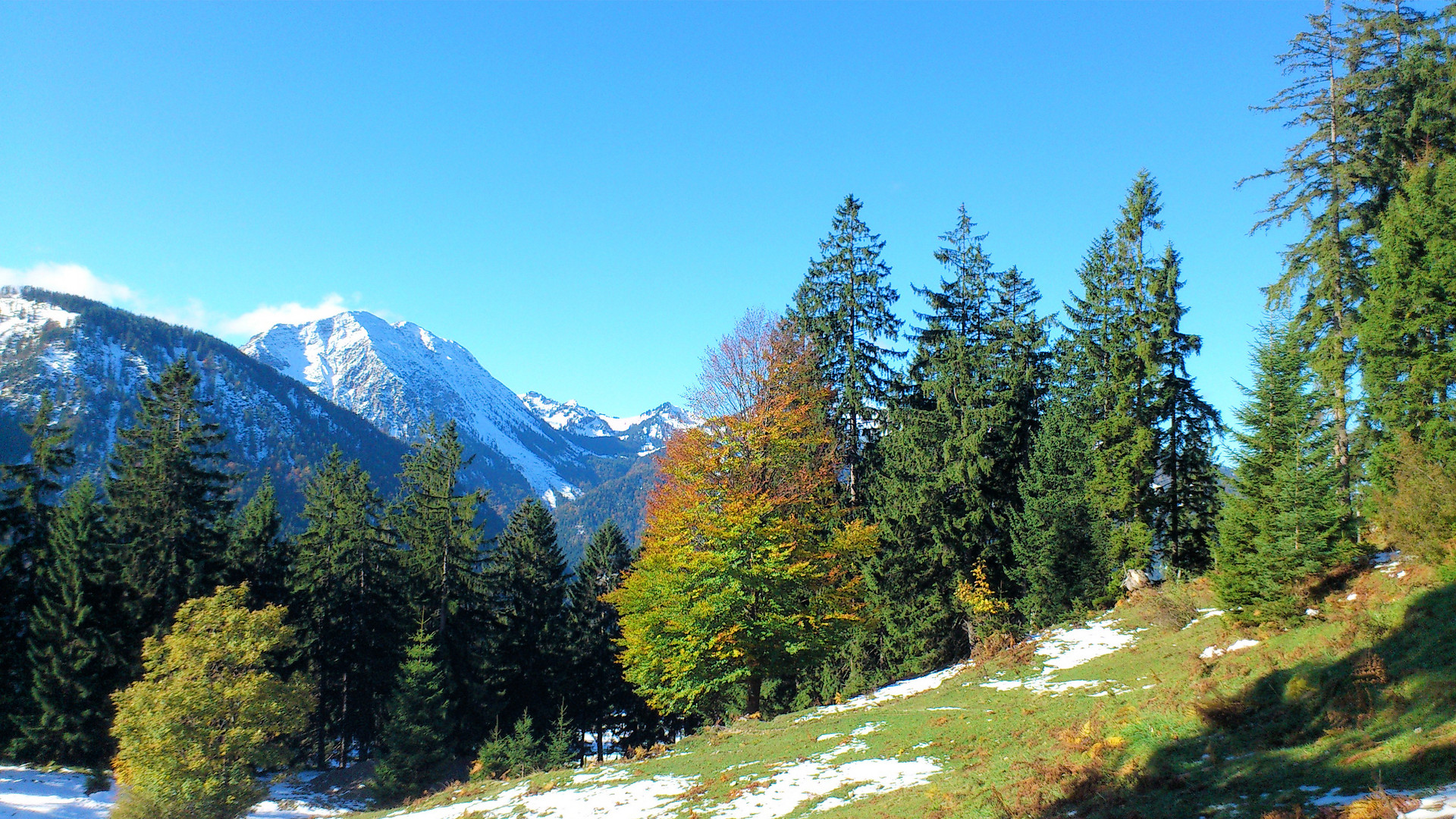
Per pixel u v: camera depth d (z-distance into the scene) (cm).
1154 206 3238
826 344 3722
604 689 5481
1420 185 2155
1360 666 1257
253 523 4791
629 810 1711
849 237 3856
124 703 2491
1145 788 1120
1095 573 3036
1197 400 3089
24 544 4062
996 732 1767
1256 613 1816
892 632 3466
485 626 4925
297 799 3778
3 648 3916
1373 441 2362
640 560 2891
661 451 3075
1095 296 3453
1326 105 2450
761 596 2517
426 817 2092
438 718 3862
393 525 5506
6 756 3706
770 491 2723
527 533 5678
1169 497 3056
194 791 2358
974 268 4050
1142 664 2011
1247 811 916
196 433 4341
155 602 3956
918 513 3406
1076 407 3541
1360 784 892
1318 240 2459
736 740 2384
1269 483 1912
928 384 3794
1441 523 1573
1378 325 2222
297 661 4472
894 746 1858
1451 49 2302
